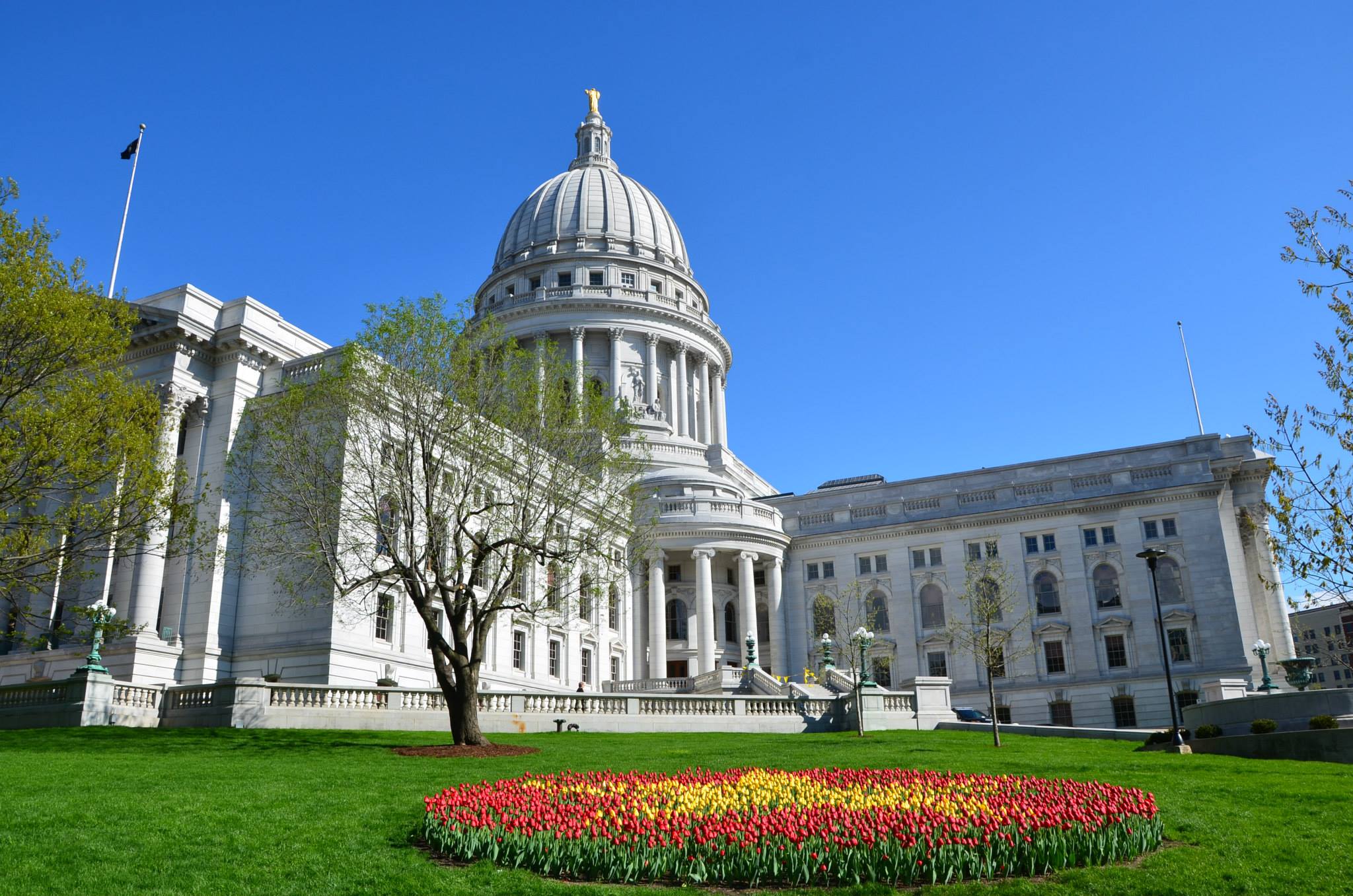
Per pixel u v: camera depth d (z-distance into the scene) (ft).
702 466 313.53
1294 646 287.89
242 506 177.17
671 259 384.68
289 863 56.34
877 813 58.44
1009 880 54.13
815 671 279.90
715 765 94.38
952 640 263.70
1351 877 54.24
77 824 61.26
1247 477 266.16
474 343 133.49
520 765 92.38
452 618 116.57
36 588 115.55
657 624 258.57
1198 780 85.46
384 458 127.54
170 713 131.03
